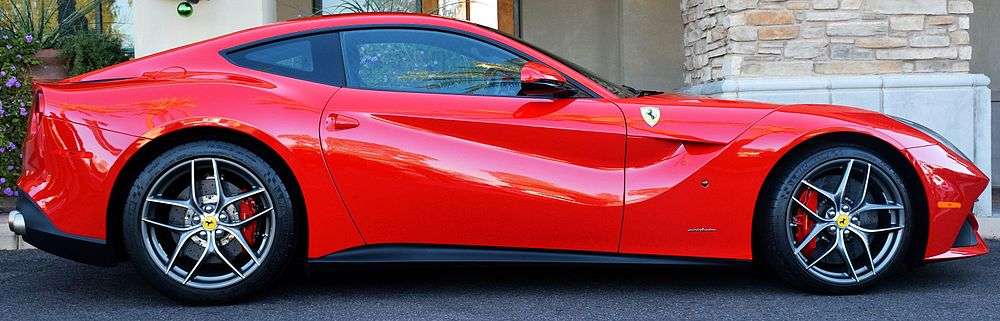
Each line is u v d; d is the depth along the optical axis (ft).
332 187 11.35
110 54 22.39
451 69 11.99
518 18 28.78
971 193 12.27
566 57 28.78
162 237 11.59
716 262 11.82
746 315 11.18
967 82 19.69
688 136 11.62
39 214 11.37
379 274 13.94
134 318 11.22
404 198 11.41
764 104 12.23
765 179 11.76
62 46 21.90
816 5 19.72
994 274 13.69
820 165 11.82
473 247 11.68
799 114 11.94
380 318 11.15
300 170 11.30
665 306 11.71
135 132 11.24
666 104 11.91
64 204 11.30
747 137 11.68
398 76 11.93
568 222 11.55
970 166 12.35
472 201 11.44
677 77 27.53
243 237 11.55
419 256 11.61
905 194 12.01
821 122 11.82
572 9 28.68
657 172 11.62
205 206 11.45
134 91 11.51
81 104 11.45
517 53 12.12
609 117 11.65
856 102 19.60
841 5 19.72
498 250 11.70
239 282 11.61
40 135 11.47
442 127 11.48
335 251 11.50
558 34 28.76
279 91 11.58
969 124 19.74
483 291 12.70
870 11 19.79
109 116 11.34
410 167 11.39
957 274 13.70
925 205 12.12
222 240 11.59
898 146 11.91
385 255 11.59
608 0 28.53
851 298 12.06
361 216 11.44
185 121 11.22
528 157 11.53
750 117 11.81
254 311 11.53
